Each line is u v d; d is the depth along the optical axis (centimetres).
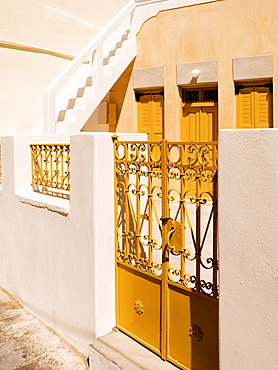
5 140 649
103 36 905
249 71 859
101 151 453
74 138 480
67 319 514
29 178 642
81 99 884
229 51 878
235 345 318
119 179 468
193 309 382
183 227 386
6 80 980
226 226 319
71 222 495
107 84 922
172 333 405
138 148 429
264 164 294
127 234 456
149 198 422
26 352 496
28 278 604
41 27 1026
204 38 904
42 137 655
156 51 971
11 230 646
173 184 912
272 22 831
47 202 544
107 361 417
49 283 549
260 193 297
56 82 830
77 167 477
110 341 452
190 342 387
